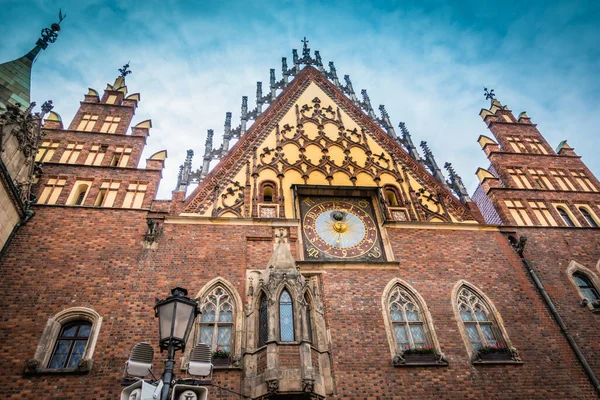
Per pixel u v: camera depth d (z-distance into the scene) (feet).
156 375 53.62
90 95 89.40
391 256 71.46
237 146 84.79
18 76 77.41
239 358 55.88
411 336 62.95
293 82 100.32
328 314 62.44
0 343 53.16
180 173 79.66
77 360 54.65
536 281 71.56
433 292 67.62
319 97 99.35
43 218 66.44
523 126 104.94
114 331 56.34
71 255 62.85
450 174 89.92
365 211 78.69
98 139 81.35
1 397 49.34
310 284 63.26
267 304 57.98
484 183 89.71
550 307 68.44
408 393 56.29
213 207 74.84
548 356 62.69
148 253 65.21
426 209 82.33
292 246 70.44
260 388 51.21
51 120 82.58
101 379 52.08
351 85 108.88
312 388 51.24
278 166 83.71
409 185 85.92
